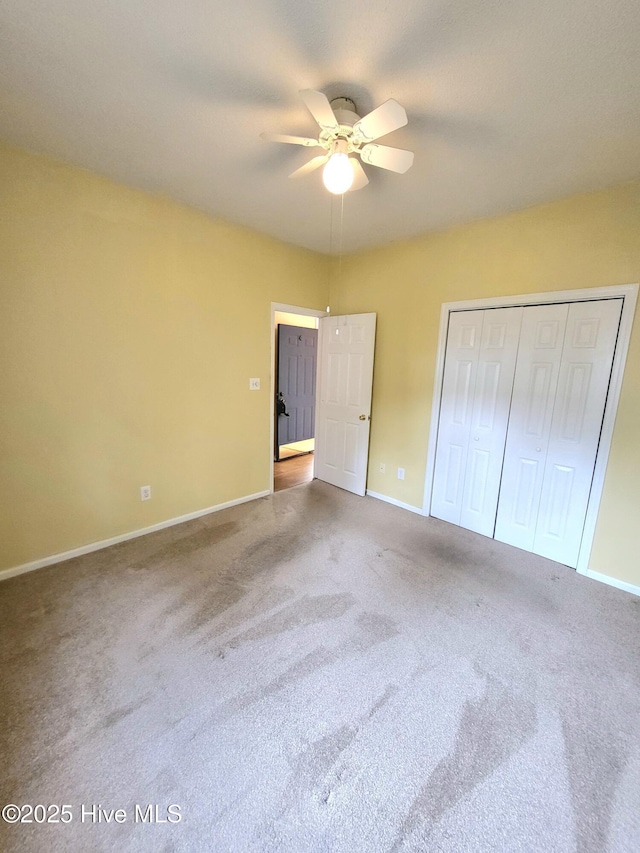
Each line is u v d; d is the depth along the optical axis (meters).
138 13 1.20
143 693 1.52
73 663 1.65
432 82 1.46
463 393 3.03
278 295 3.49
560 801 1.19
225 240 3.01
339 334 3.83
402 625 1.95
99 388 2.49
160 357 2.77
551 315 2.52
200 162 2.13
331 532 2.99
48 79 1.50
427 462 3.31
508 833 1.11
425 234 3.12
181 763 1.27
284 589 2.22
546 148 1.86
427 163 2.02
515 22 1.17
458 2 1.12
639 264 2.16
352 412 3.81
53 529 2.41
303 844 1.07
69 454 2.42
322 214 2.77
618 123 1.65
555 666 1.72
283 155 2.04
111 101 1.63
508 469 2.83
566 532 2.58
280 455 5.39
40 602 2.05
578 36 1.21
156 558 2.53
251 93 1.57
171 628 1.88
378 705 1.50
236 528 3.02
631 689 1.61
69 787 1.19
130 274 2.53
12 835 1.07
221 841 1.07
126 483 2.72
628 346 2.23
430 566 2.53
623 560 2.35
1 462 2.17
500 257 2.71
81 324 2.36
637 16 1.12
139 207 2.50
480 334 2.88
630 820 1.15
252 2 1.15
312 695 1.54
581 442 2.47
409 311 3.30
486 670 1.69
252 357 3.39
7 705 1.45
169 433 2.91
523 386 2.70
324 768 1.27
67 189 2.20
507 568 2.53
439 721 1.45
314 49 1.32
